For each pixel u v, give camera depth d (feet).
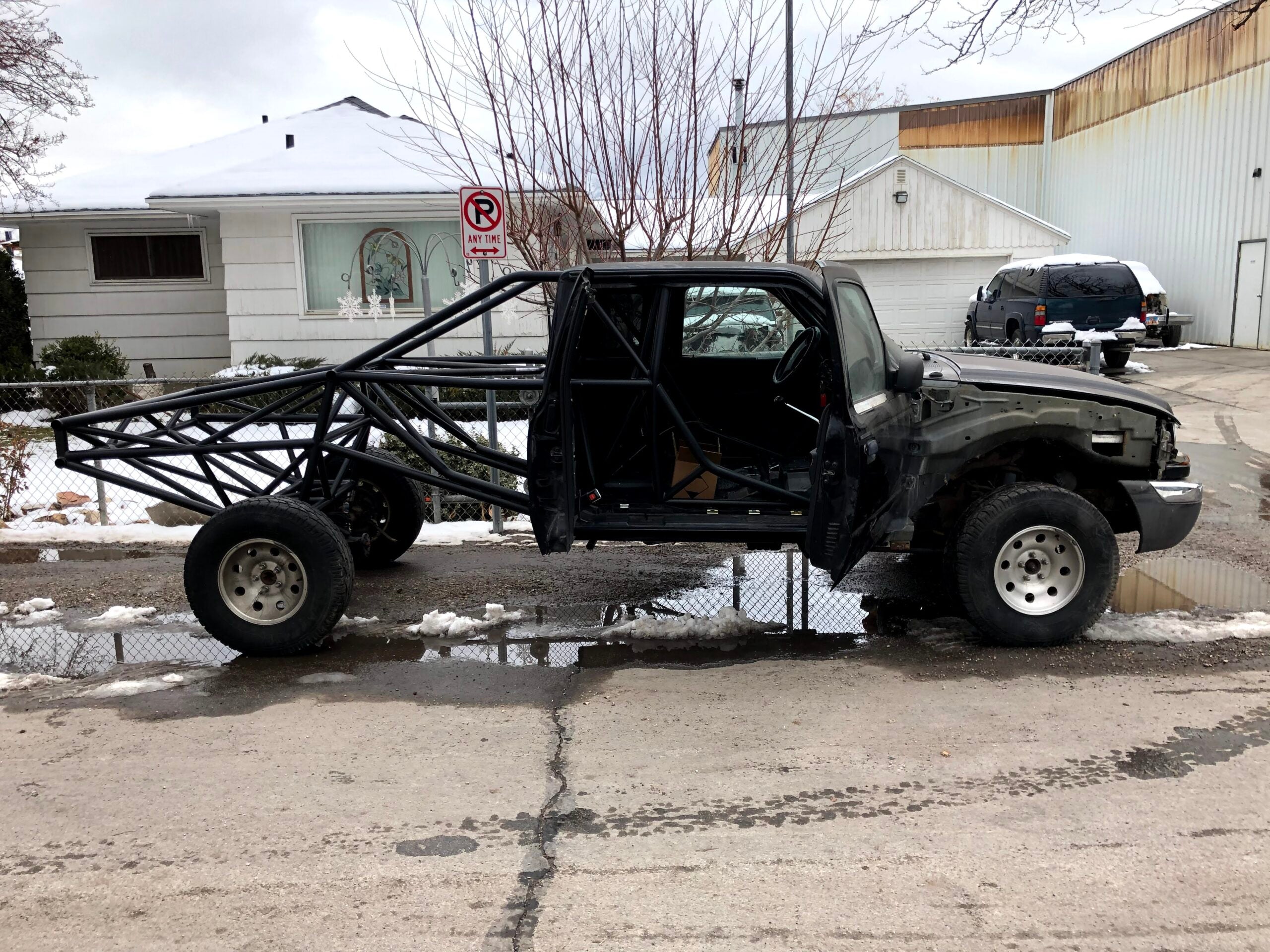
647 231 30.01
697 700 15.71
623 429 17.17
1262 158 69.46
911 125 101.55
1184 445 36.50
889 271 75.10
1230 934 9.68
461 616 20.36
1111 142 90.43
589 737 14.43
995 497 17.44
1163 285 82.69
